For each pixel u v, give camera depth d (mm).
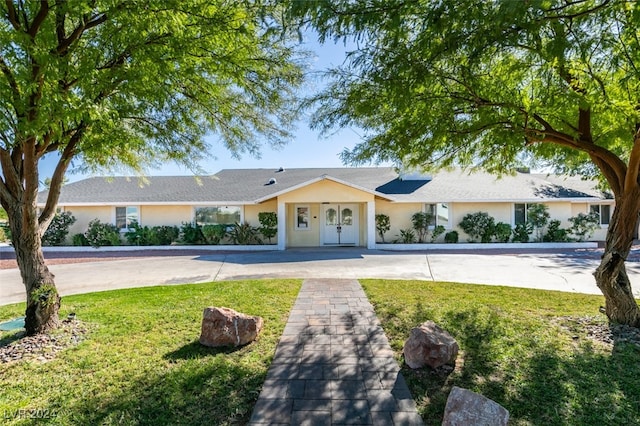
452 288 8242
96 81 4039
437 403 3373
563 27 3066
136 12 3691
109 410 3266
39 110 3455
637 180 4914
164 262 12938
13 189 5004
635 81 3688
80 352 4547
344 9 3098
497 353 4398
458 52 3455
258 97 5656
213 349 4645
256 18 4113
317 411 3254
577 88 4141
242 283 8883
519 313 6090
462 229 17531
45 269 5324
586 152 5574
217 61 4730
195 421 3107
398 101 3975
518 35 2996
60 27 4336
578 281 9289
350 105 4840
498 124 4719
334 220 18266
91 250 16438
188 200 17531
